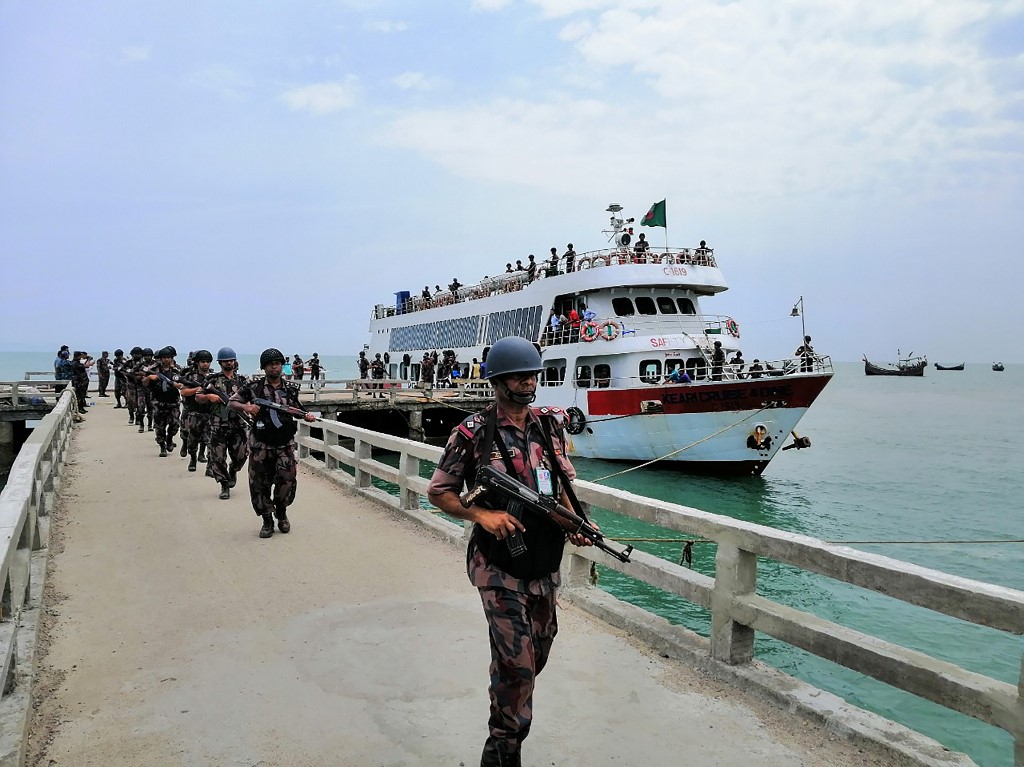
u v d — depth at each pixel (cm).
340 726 357
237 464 961
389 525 794
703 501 1869
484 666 427
